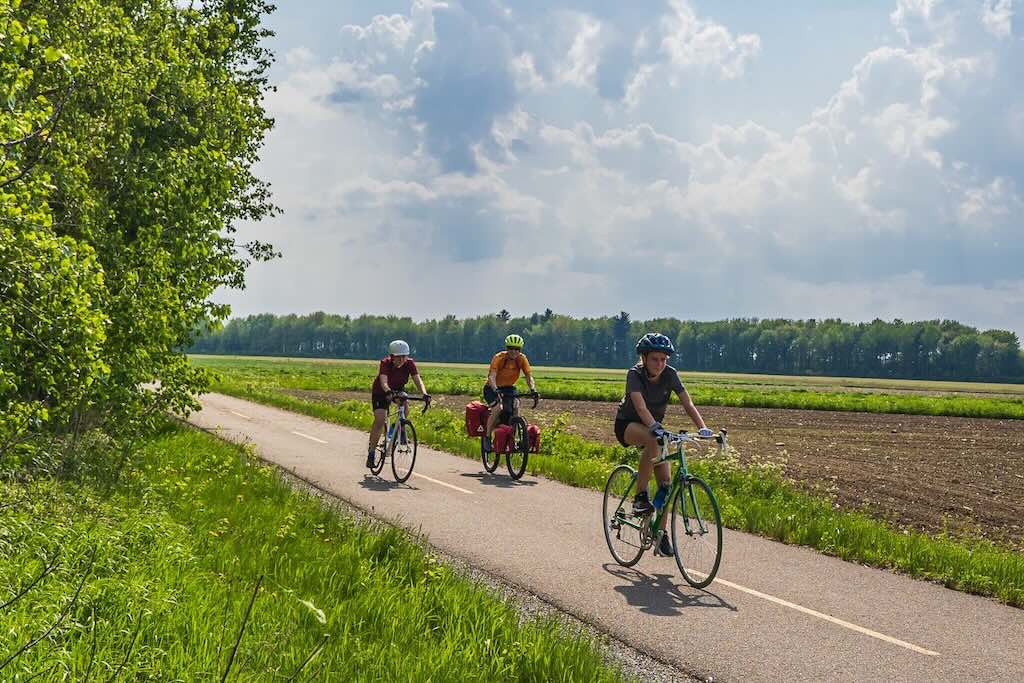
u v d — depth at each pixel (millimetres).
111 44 10500
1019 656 6031
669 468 8234
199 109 13203
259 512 9727
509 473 15102
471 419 15336
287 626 5359
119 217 11664
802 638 6352
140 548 6836
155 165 11922
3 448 7852
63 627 4531
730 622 6719
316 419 26406
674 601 7297
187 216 12273
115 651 4504
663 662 5805
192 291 12727
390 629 5633
